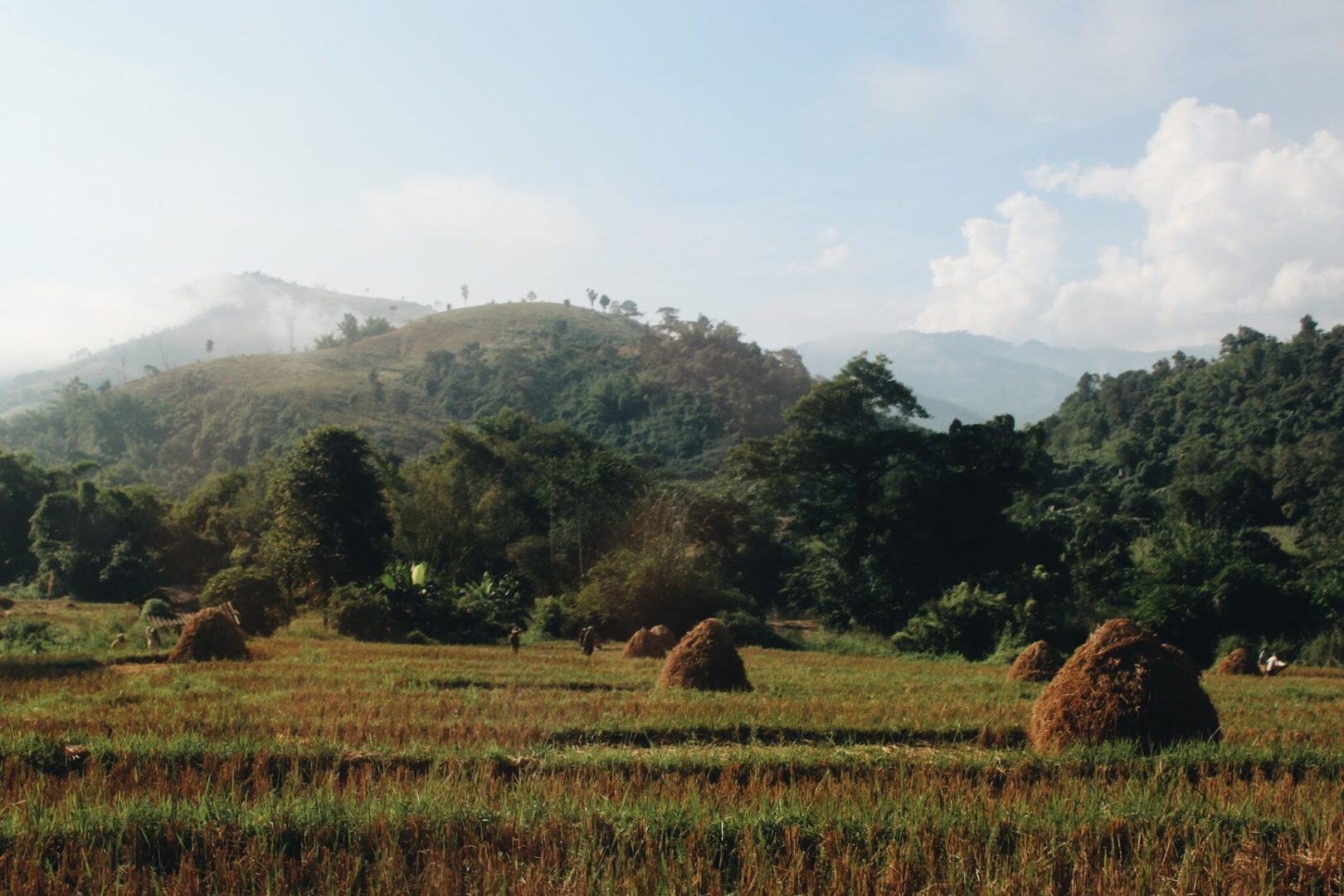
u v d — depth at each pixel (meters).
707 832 9.73
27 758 12.45
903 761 13.32
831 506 59.81
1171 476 100.88
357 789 11.30
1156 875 8.92
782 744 15.89
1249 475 86.50
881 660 39.88
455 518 62.88
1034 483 59.69
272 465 84.56
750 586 69.81
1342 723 18.89
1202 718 14.64
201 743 13.05
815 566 59.25
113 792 11.38
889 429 62.91
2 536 77.50
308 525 50.34
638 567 52.28
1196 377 121.38
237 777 12.23
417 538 61.22
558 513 68.44
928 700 20.80
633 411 145.00
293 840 9.73
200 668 24.94
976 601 47.41
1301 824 10.04
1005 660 42.28
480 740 14.43
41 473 83.00
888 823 9.98
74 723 15.21
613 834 9.79
